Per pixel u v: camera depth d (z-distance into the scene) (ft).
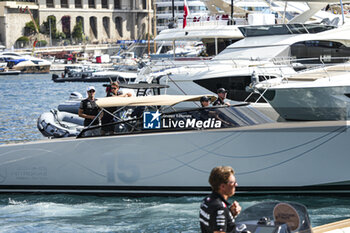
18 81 275.59
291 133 39.42
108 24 654.53
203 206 20.53
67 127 59.67
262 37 68.03
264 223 21.39
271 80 50.44
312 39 65.10
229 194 20.48
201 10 429.79
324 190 40.22
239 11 98.73
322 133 39.14
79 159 42.01
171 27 86.99
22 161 42.80
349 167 39.06
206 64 65.51
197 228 35.47
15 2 581.53
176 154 40.73
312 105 45.01
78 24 618.03
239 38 76.28
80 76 271.49
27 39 586.04
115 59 442.09
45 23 607.37
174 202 40.73
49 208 40.32
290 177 39.86
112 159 41.57
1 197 42.96
